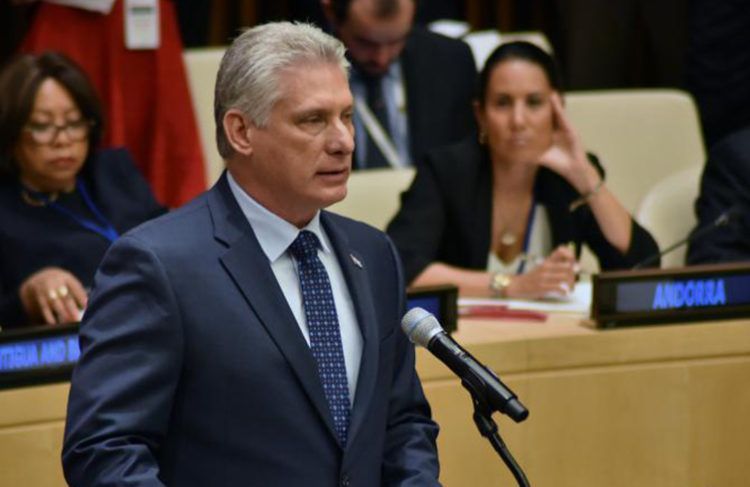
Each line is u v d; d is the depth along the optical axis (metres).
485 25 18.94
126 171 12.34
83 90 11.57
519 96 12.12
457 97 15.66
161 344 6.73
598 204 12.27
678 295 10.41
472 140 12.70
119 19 14.86
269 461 6.83
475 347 9.96
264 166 6.91
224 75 6.95
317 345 7.09
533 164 12.34
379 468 7.22
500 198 12.51
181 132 15.09
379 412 7.20
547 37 18.95
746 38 17.22
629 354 10.30
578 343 10.20
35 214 11.70
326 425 6.94
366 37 15.01
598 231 12.44
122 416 6.63
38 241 11.59
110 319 6.79
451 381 9.88
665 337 10.37
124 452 6.55
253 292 6.91
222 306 6.84
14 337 8.83
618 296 10.29
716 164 12.84
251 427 6.82
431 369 9.82
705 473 10.55
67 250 11.66
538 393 10.14
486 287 11.77
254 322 6.88
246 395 6.82
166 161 15.05
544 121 12.20
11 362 8.82
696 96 17.67
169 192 15.08
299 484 6.86
